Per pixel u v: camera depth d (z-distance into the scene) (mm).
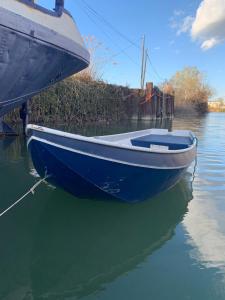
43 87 6594
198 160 9438
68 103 17844
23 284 3064
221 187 6500
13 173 6988
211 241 4043
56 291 2979
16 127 13453
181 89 60188
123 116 25344
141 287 3061
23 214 4695
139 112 26953
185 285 3096
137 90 26656
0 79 5180
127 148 4438
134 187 4809
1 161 8117
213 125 25938
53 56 5754
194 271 3342
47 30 5293
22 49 5020
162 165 4930
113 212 4883
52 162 4281
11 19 4566
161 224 4516
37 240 3938
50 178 4641
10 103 6215
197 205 5363
